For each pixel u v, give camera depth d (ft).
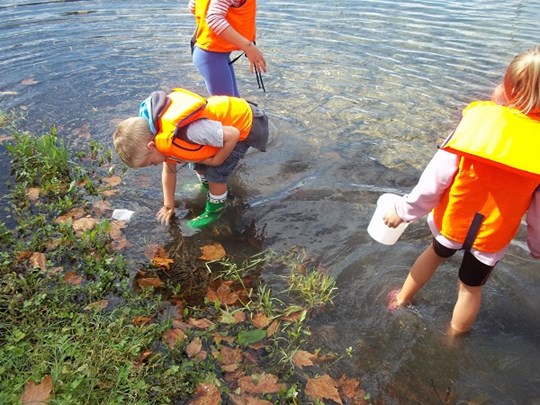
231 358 7.53
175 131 9.19
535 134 6.55
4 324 7.70
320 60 17.94
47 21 21.12
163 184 10.39
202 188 11.64
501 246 7.14
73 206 10.69
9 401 6.35
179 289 8.76
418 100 15.37
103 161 12.27
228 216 10.66
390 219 7.89
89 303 8.30
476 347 7.93
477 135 6.68
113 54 18.24
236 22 11.86
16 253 9.10
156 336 7.78
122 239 9.88
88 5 23.36
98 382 6.81
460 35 20.18
